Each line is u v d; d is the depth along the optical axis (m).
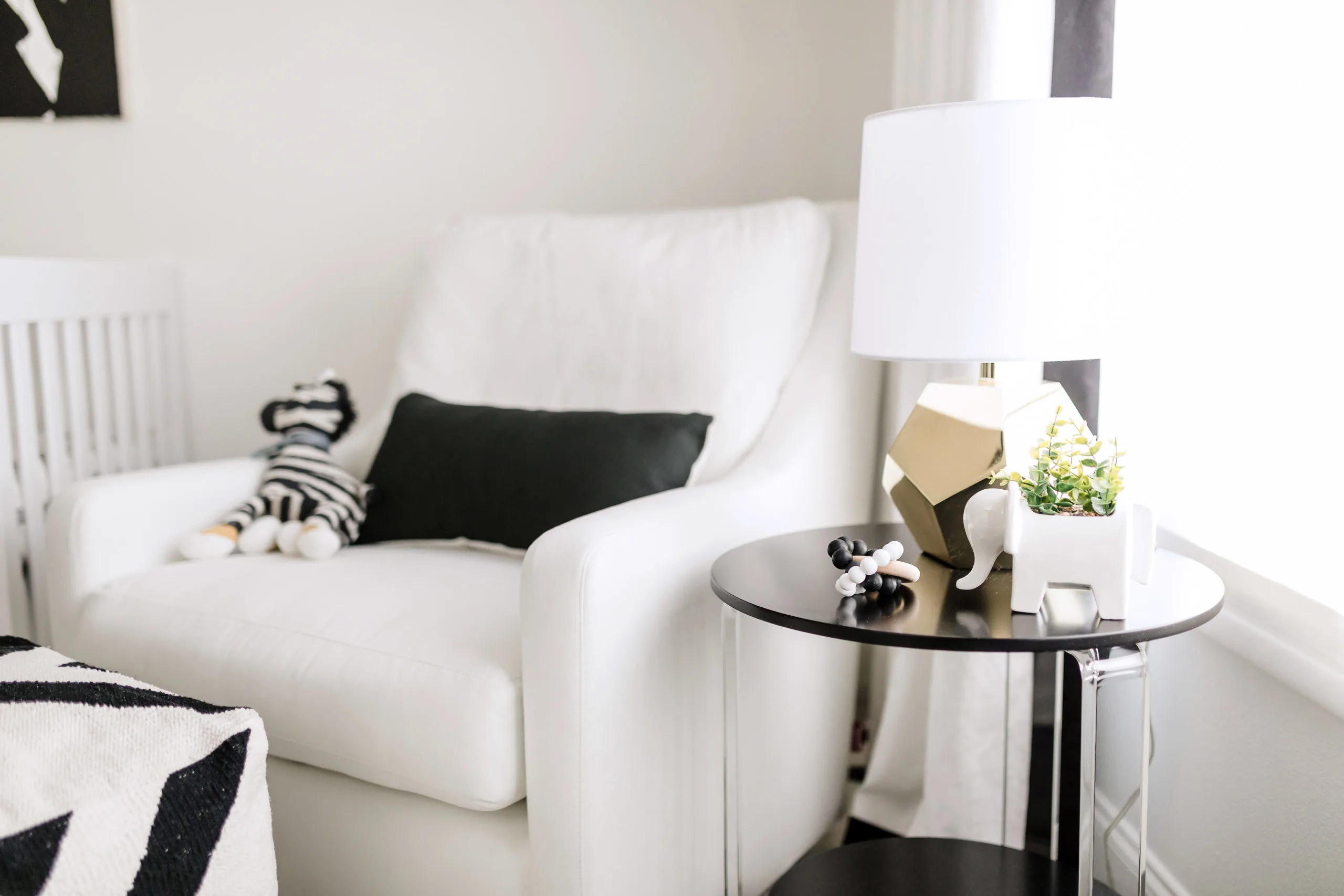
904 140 1.10
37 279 2.06
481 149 2.40
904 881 1.31
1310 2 1.05
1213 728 1.29
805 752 1.55
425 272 2.00
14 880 0.87
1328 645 1.05
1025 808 1.52
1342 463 1.02
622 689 1.17
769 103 2.21
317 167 2.49
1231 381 1.22
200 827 1.00
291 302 2.56
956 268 1.07
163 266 2.51
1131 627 0.98
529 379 1.85
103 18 2.53
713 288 1.71
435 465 1.64
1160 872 1.41
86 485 1.55
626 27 2.27
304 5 2.44
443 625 1.27
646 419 1.56
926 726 1.66
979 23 1.42
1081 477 1.06
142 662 1.39
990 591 1.14
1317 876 1.10
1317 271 1.05
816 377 1.66
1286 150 1.10
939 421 1.23
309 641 1.28
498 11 2.34
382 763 1.20
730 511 1.39
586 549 1.12
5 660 1.13
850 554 1.19
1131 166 1.37
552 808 1.14
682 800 1.30
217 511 1.69
